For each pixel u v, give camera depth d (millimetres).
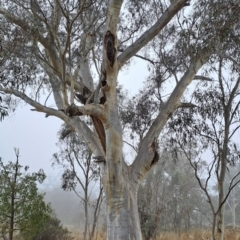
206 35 8930
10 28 9469
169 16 9984
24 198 12758
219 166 11289
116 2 8727
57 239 18219
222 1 8578
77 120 10547
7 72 9961
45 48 10242
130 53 9805
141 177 10023
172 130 11602
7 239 13156
